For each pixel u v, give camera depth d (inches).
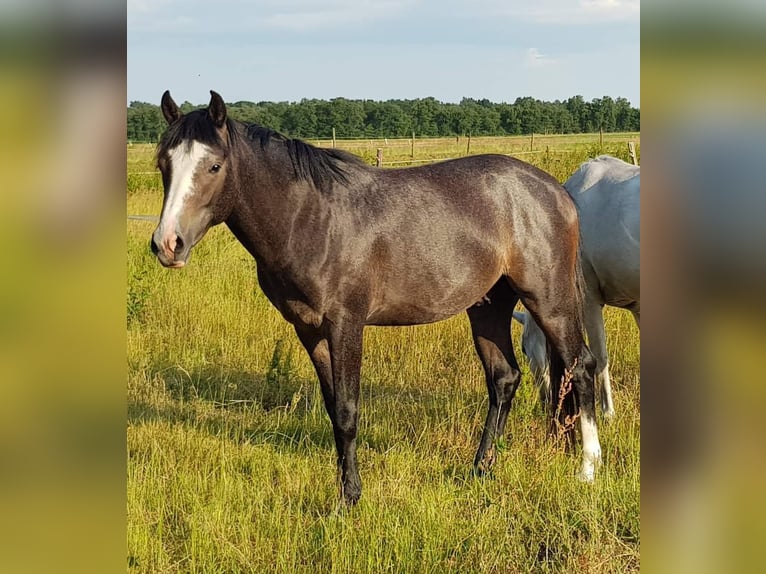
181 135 138.5
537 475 164.6
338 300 156.5
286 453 185.8
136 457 181.9
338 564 133.8
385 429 202.1
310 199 153.3
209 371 257.1
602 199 201.3
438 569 133.3
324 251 153.6
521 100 2406.5
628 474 166.9
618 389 231.8
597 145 799.1
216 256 394.3
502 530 144.4
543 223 173.9
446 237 163.6
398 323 170.1
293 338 279.9
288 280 155.7
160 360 263.9
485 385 235.8
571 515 151.6
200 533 141.3
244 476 174.6
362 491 162.4
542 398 205.0
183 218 136.0
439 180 169.3
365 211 158.2
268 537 145.4
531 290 175.5
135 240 427.8
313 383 244.1
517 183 174.9
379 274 160.2
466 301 170.4
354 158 166.1
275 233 151.8
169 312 306.5
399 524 144.2
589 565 129.6
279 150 152.5
